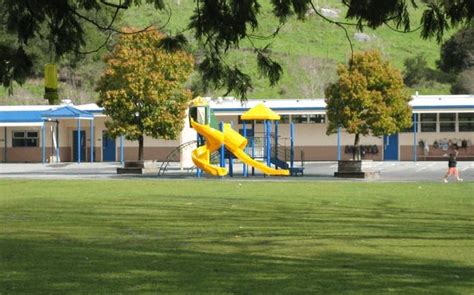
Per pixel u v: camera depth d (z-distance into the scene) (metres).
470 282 13.57
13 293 12.65
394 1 13.07
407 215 24.33
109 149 68.81
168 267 15.19
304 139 66.12
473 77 83.88
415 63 89.12
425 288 13.01
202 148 44.88
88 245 18.36
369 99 43.69
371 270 14.83
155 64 47.69
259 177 44.66
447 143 64.50
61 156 69.31
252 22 13.87
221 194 32.50
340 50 96.62
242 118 47.03
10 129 69.62
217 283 13.46
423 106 62.28
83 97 82.06
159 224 22.45
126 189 35.53
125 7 14.30
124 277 14.09
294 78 86.31
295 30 102.12
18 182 40.53
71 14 13.36
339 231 20.69
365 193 32.41
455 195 31.12
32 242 18.88
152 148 67.56
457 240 18.94
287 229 21.16
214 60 14.75
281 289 12.91
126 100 47.78
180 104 48.47
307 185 37.41
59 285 13.34
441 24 13.36
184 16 83.50
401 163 59.84
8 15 12.91
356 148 45.72
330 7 103.50
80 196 31.89
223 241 18.95
